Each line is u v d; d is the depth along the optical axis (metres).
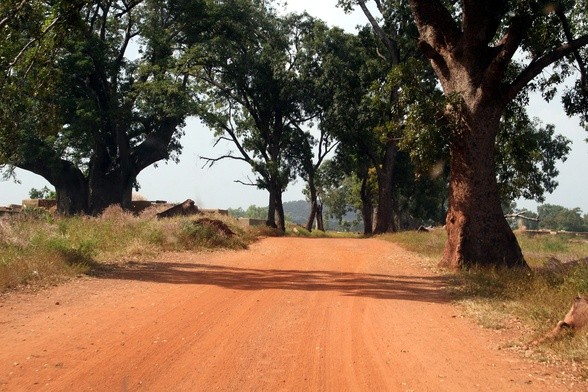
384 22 39.28
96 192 46.75
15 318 8.80
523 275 14.01
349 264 18.34
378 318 9.62
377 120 42.12
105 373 6.35
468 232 17.00
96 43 41.41
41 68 17.14
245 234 29.55
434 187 62.28
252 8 48.03
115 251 17.27
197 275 14.23
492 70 16.31
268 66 48.09
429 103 16.97
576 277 11.62
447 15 17.45
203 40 47.62
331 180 66.12
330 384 6.21
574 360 7.18
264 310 9.97
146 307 9.94
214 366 6.74
